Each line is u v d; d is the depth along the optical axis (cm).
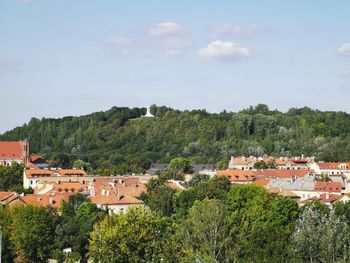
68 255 19538
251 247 14962
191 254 13850
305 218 14362
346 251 13488
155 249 12756
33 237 19775
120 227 12719
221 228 17625
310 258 13675
